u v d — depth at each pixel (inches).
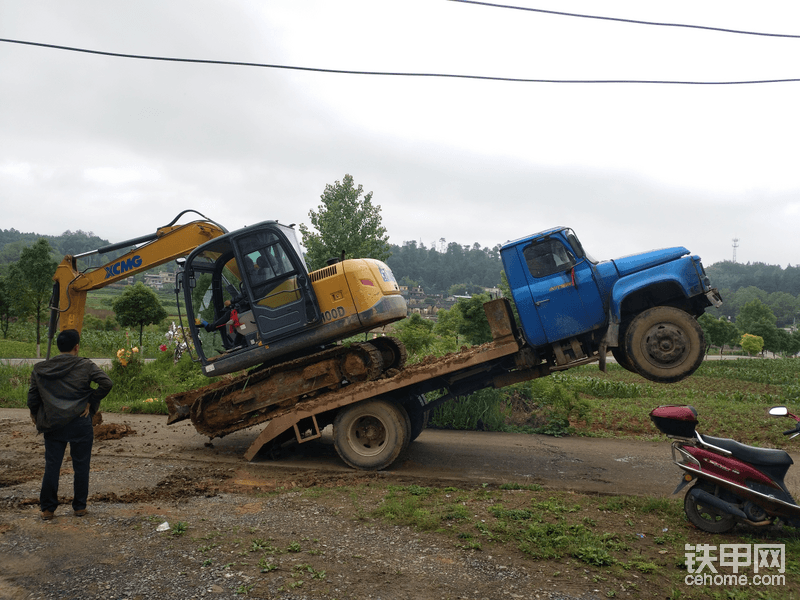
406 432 279.6
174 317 2167.8
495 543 171.8
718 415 466.6
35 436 335.9
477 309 910.4
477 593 138.6
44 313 1080.8
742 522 184.7
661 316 259.9
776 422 427.8
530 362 280.8
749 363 1706.4
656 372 259.1
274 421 291.7
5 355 992.2
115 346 1176.2
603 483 260.7
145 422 410.6
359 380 296.8
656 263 271.1
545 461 306.7
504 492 233.6
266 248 299.6
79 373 189.6
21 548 161.5
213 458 302.5
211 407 316.2
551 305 275.7
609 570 153.9
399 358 326.0
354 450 282.0
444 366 273.1
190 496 223.6
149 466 276.5
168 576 144.2
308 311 292.4
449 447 340.5
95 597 132.6
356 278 295.0
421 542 172.1
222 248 315.9
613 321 261.9
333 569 150.5
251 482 254.2
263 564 151.1
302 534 177.3
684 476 193.5
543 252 281.1
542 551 163.2
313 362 304.8
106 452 308.3
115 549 161.9
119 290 4869.6
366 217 848.3
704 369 1289.4
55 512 195.3
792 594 140.5
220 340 320.2
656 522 196.4
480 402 410.3
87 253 352.2
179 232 340.2
